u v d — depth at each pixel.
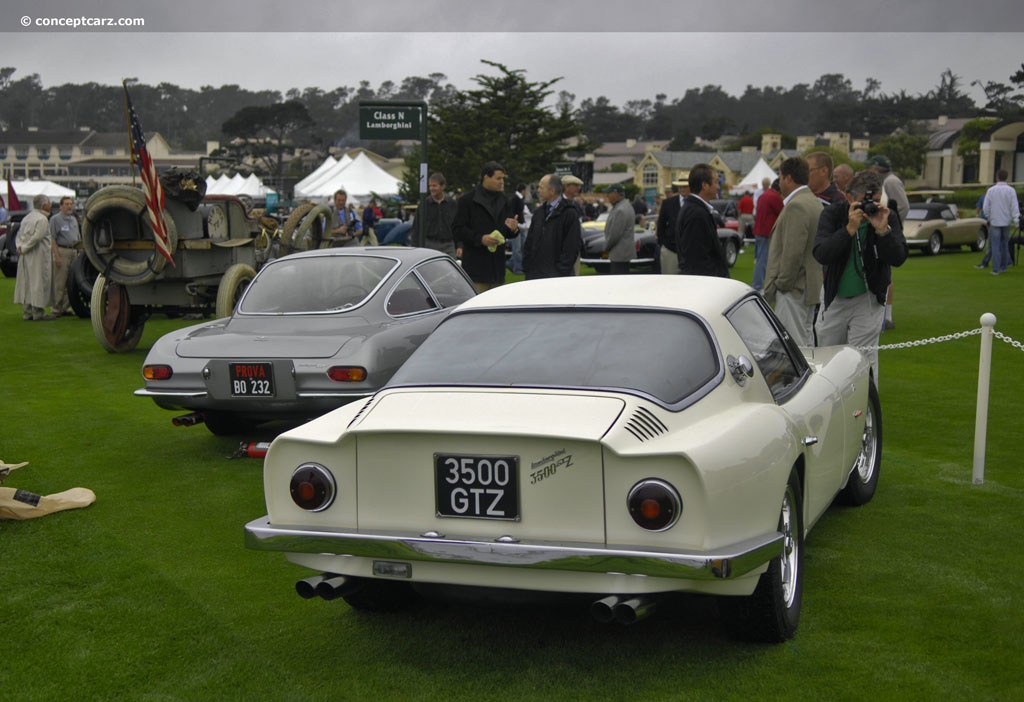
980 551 4.87
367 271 7.31
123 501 6.00
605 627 4.08
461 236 10.30
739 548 3.32
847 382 5.05
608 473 3.34
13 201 30.50
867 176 6.65
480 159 66.94
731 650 3.83
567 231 9.51
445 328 4.29
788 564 3.96
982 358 5.99
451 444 3.48
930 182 118.25
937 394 8.77
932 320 13.23
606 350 3.88
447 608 4.34
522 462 3.42
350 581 3.75
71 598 4.51
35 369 10.92
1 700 3.56
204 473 6.64
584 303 4.23
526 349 3.98
